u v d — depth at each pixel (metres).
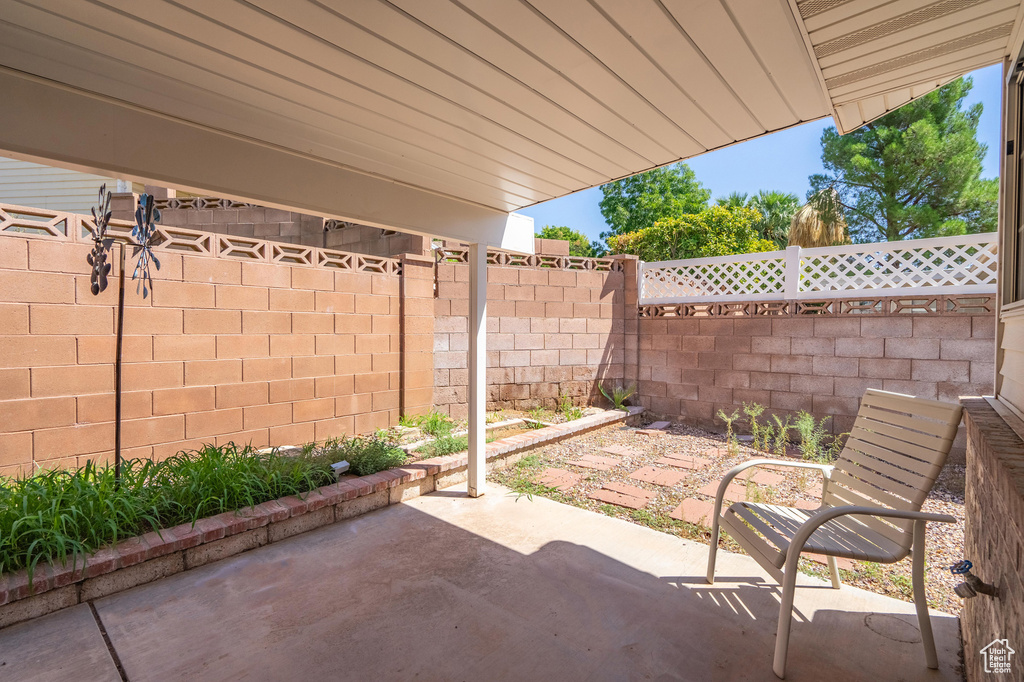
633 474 4.89
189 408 4.54
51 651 2.25
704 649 2.29
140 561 2.80
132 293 4.22
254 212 8.73
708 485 4.59
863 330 5.69
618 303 7.84
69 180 8.05
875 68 2.21
